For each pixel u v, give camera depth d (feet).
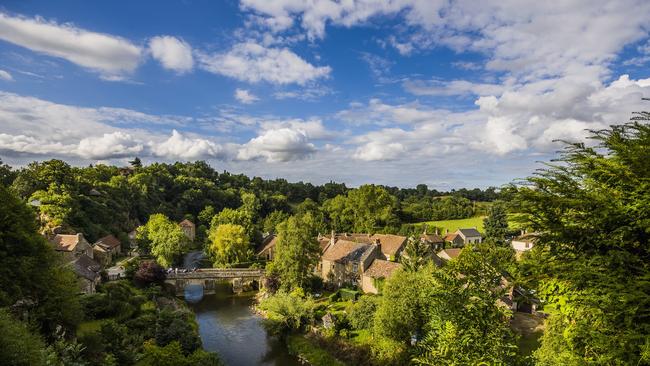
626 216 37.52
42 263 110.01
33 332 90.89
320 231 354.54
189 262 297.74
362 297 157.28
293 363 134.51
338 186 648.38
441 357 52.85
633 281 35.06
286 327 155.12
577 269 38.70
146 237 293.23
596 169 40.04
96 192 326.65
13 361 59.16
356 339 136.05
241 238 268.21
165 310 143.13
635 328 35.53
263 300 192.95
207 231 324.39
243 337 156.97
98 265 203.10
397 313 114.01
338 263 221.46
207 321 175.42
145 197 404.16
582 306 40.14
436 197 633.61
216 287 240.94
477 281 52.90
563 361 44.14
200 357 108.99
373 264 200.34
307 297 183.21
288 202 561.43
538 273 42.68
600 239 39.52
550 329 64.49
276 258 206.18
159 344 119.75
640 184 36.76
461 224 393.91
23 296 102.27
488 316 50.98
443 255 235.61
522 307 168.76
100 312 139.23
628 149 38.14
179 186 475.72
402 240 243.60
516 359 52.06
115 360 96.63
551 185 41.37
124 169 520.83
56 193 273.75
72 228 254.68
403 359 109.50
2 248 100.99
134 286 203.82
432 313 57.93
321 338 142.72
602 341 36.45
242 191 547.49
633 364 34.32
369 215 371.35
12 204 108.58
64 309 108.06
